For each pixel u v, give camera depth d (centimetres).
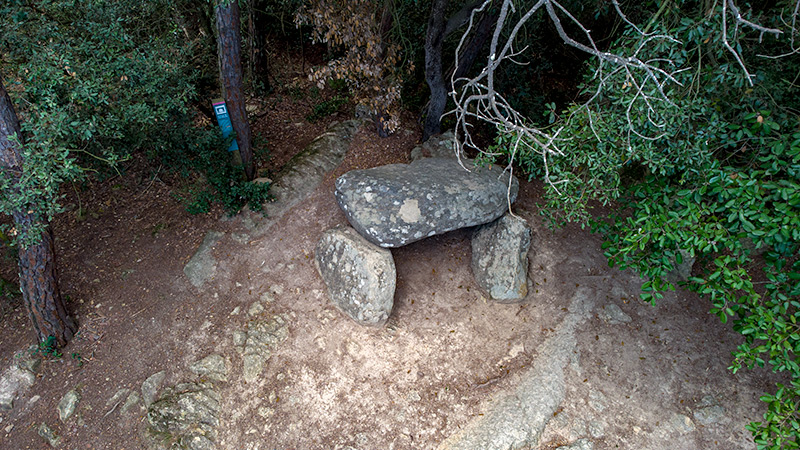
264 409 707
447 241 926
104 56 669
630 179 953
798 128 534
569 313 829
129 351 745
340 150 1038
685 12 620
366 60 867
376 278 774
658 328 805
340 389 733
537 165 715
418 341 795
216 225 894
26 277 665
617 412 713
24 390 705
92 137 699
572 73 1262
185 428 679
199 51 1004
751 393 723
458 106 494
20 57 639
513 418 700
